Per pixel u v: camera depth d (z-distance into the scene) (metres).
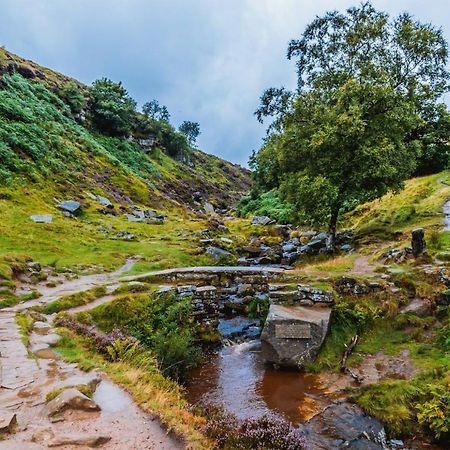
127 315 13.56
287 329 12.41
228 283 18.02
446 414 8.25
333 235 24.08
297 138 24.00
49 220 28.64
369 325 13.27
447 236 19.36
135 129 85.38
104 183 46.38
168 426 6.16
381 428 8.70
